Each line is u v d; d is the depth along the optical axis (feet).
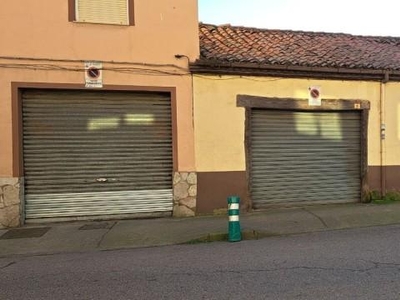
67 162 35.40
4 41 33.76
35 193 34.96
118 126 36.22
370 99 40.60
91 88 35.04
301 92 38.91
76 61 34.81
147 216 36.52
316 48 43.60
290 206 39.37
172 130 36.58
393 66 40.50
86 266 22.61
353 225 32.04
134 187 36.45
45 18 34.40
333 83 39.73
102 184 35.94
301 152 39.75
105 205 35.94
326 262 21.31
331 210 36.65
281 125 39.29
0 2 33.73
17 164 33.94
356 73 39.40
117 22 35.65
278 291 17.07
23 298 17.37
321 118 40.29
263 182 38.73
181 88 36.58
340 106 39.83
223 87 37.27
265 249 25.11
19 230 32.58
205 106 36.96
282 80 38.50
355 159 41.04
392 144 41.09
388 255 22.48
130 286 18.48
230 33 44.91
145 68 35.94
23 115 34.68
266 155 38.83
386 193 40.93
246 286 17.87
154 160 36.81
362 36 50.31
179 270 20.84
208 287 17.92
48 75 34.40
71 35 34.78
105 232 31.09
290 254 23.45
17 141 33.96
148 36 36.06
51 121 35.12
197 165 36.81
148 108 36.76
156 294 17.28
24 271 21.98
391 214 34.58
